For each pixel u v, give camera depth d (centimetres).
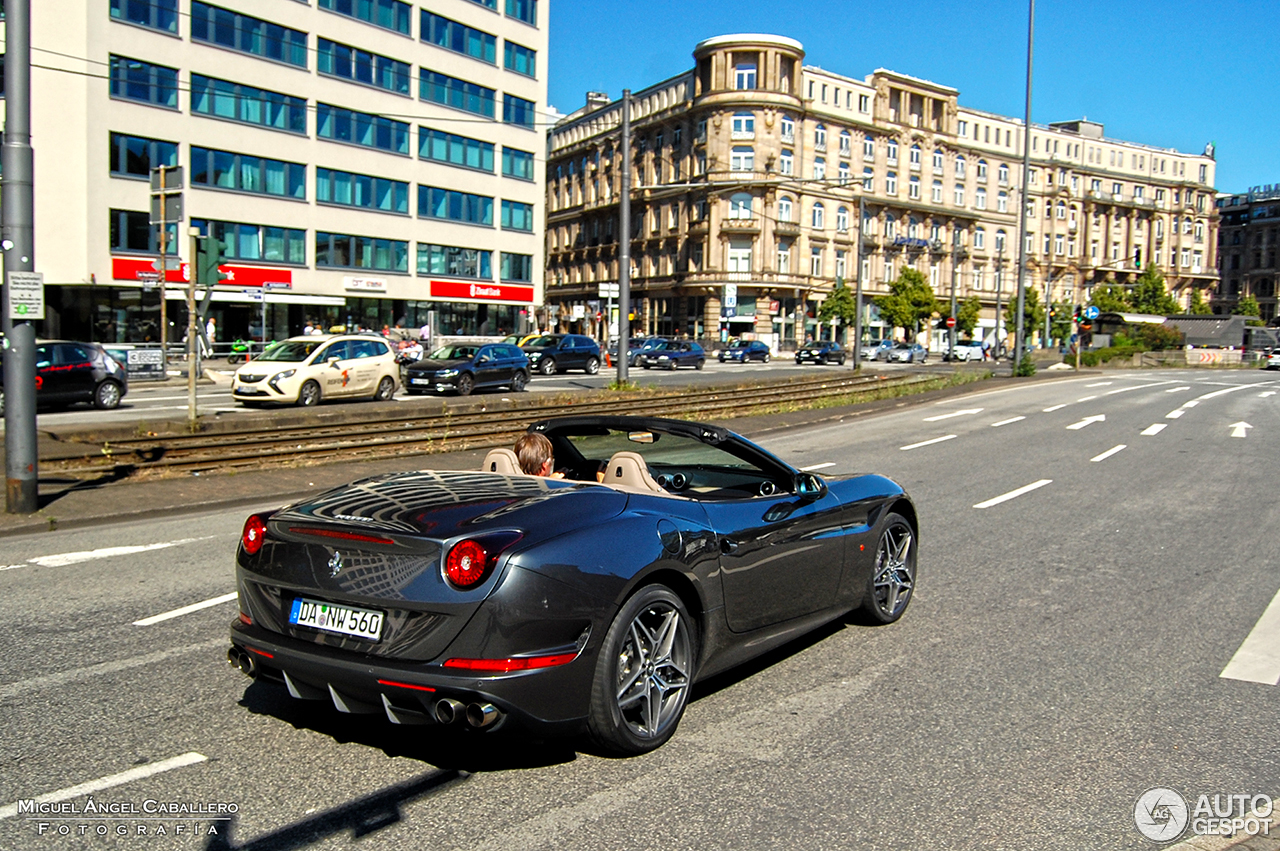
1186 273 10731
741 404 2303
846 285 7244
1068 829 322
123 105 3634
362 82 4488
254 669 371
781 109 6862
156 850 296
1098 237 9969
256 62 4053
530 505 365
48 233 3481
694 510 414
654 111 7488
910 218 7994
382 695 333
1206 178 10950
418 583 332
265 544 373
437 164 4888
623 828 315
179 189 1479
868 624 573
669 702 389
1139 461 1422
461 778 352
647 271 7619
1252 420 2181
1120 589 663
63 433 1276
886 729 407
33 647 510
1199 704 443
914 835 315
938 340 8469
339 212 4444
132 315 3762
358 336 2219
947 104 8219
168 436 1294
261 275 4119
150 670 473
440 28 4825
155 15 3703
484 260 5203
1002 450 1570
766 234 6862
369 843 302
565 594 338
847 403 2617
